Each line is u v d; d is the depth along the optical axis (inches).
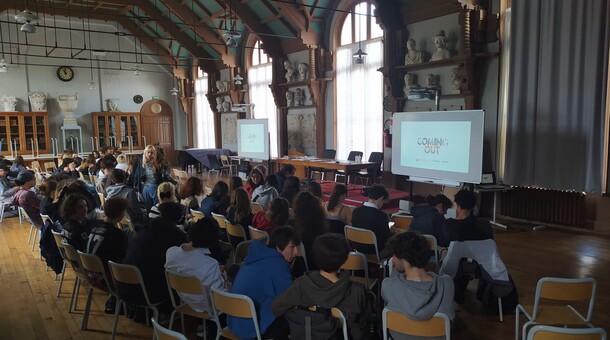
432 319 82.6
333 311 85.1
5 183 303.4
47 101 591.8
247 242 140.5
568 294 97.7
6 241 251.6
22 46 569.9
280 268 95.0
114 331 125.6
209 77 613.3
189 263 111.3
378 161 370.3
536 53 253.8
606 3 221.9
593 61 228.5
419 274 86.6
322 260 82.7
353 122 412.8
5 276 190.5
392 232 170.1
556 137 248.7
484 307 145.0
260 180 225.5
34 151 569.3
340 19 415.5
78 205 150.9
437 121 258.4
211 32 534.6
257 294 94.0
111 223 140.3
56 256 170.7
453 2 297.7
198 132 676.7
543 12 249.1
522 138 265.1
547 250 209.8
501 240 229.5
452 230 131.5
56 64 595.5
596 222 241.4
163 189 181.8
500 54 279.4
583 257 197.9
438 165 260.4
